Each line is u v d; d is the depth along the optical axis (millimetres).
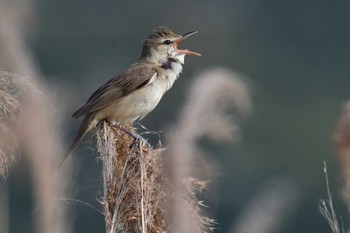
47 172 8633
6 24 9727
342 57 47375
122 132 10172
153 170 8992
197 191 8312
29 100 9148
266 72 45750
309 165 37938
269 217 8227
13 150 8742
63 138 8969
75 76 37406
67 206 8695
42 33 38812
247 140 39438
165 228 8789
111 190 9141
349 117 9273
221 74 8664
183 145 7781
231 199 27750
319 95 44594
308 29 48156
